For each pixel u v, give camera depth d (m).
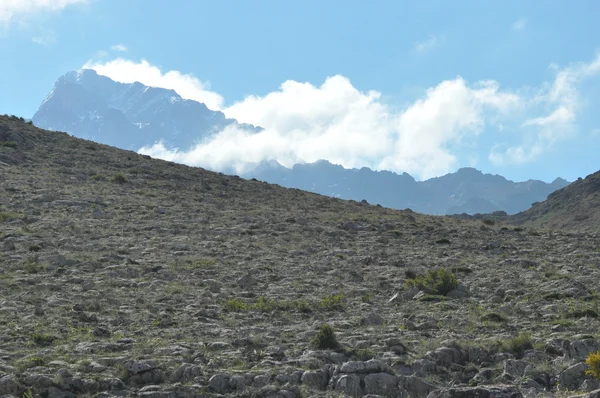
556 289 30.98
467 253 43.97
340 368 18.38
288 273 35.16
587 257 41.84
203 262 36.09
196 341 21.58
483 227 57.16
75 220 46.47
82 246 38.31
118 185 63.81
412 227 55.22
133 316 24.77
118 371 17.97
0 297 26.61
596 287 31.69
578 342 20.50
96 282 30.09
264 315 26.08
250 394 17.05
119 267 33.47
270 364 19.20
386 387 17.77
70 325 23.03
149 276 32.44
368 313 26.81
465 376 19.28
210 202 61.91
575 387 18.30
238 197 67.62
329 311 27.23
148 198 59.47
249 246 42.34
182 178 73.31
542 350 20.86
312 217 57.81
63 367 18.12
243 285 31.53
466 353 20.69
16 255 34.88
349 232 51.59
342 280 34.12
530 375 18.89
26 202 51.06
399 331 23.53
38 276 30.58
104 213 49.84
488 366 19.94
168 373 18.12
